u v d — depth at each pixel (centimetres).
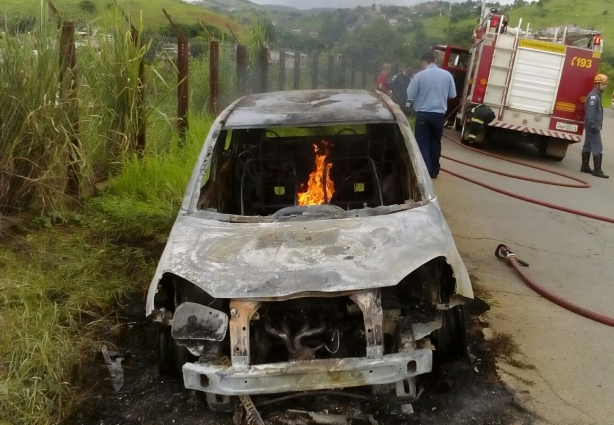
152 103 788
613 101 2520
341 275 294
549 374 361
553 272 532
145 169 713
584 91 1179
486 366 368
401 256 308
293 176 488
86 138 667
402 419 315
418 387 341
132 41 732
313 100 461
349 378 283
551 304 461
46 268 491
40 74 577
